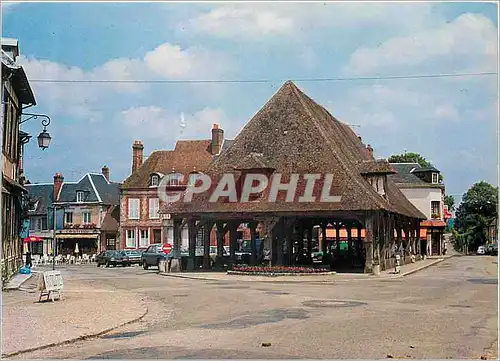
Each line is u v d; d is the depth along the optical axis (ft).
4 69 76.48
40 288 58.18
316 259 146.10
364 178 116.06
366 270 102.22
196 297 65.05
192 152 194.59
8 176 81.87
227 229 123.75
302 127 113.91
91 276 107.96
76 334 38.63
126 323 44.32
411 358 31.76
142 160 199.21
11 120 84.48
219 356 32.07
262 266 104.32
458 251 270.05
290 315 49.08
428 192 220.23
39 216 214.90
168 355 32.50
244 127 118.83
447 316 48.26
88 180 211.20
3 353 32.81
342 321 45.32
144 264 139.23
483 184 255.70
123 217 191.83
